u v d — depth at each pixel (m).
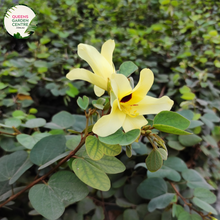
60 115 0.29
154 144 0.17
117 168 0.19
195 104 0.37
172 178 0.25
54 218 0.17
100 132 0.16
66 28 0.50
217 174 0.39
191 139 0.29
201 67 0.45
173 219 0.26
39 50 0.44
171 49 0.48
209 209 0.23
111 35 0.50
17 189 0.23
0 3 0.49
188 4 0.57
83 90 0.40
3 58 0.41
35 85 0.41
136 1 0.55
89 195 0.31
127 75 0.20
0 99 0.34
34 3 0.47
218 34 0.51
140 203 0.29
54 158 0.21
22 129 0.33
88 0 0.56
